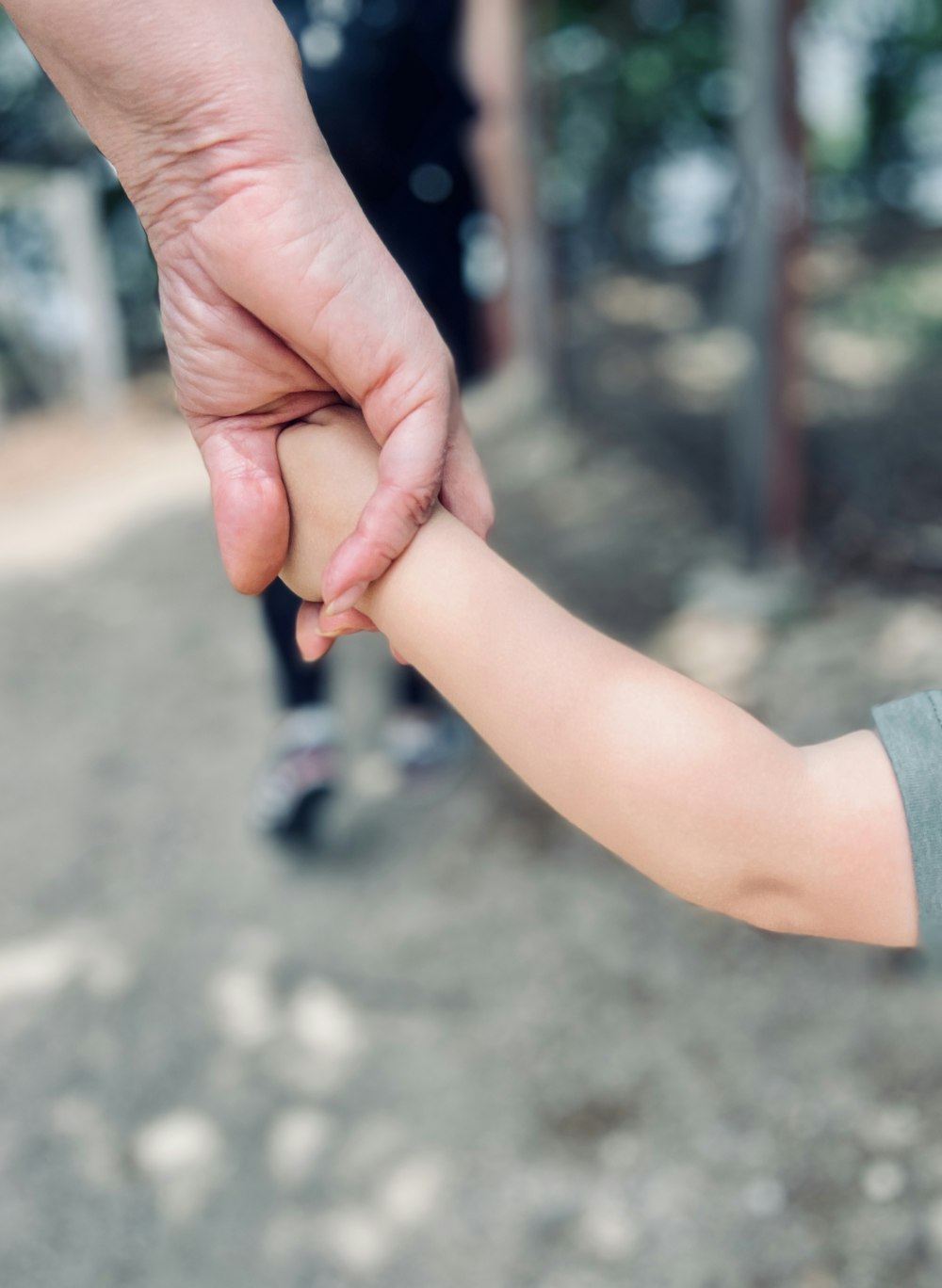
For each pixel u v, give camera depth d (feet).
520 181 14.80
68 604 12.74
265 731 9.53
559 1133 5.43
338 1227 5.07
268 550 2.08
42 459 19.15
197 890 7.55
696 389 15.97
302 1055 6.06
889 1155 5.03
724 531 11.29
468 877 7.32
